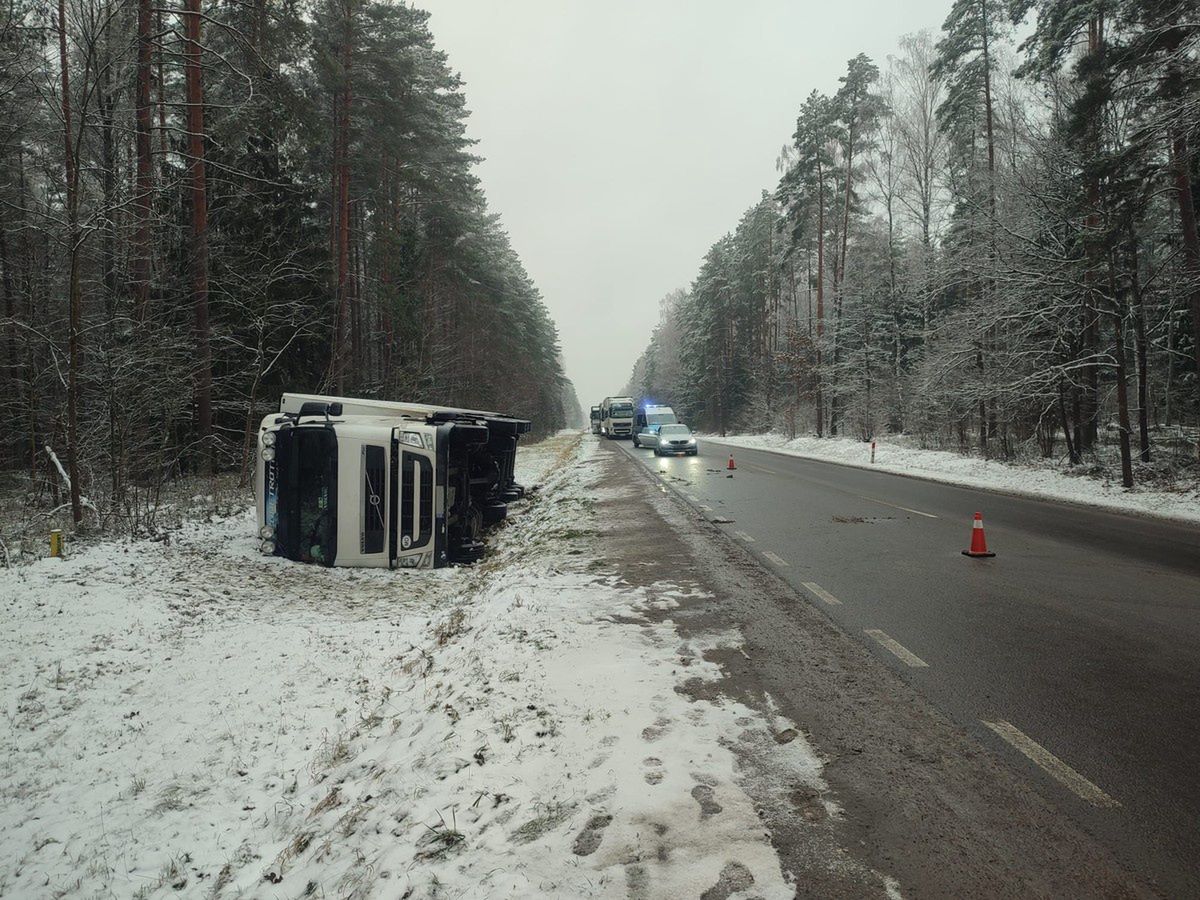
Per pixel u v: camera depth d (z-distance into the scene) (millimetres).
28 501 15852
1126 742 4102
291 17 19453
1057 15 18391
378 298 32188
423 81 32625
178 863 4219
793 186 40562
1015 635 6117
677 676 5094
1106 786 3602
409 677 6570
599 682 4988
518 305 64125
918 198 31016
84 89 12305
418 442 12312
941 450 29812
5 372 18266
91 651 7578
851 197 37812
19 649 7434
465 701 4996
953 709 4555
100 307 16078
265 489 12711
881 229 38062
